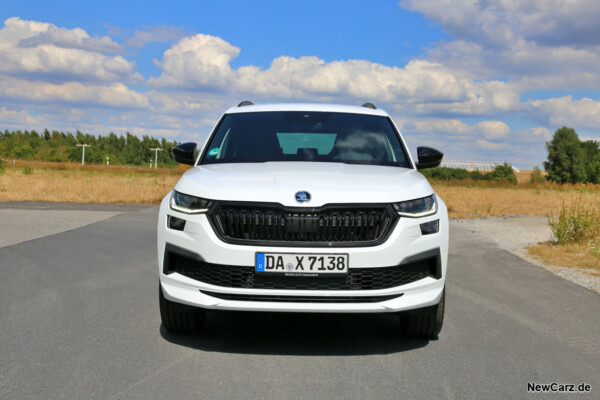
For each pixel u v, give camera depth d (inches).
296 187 165.5
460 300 244.2
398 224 165.2
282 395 135.6
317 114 231.1
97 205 729.6
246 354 167.3
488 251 398.6
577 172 3964.1
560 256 379.6
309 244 160.6
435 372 153.5
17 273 282.4
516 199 1090.1
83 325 193.5
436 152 219.6
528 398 136.3
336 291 160.6
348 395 136.2
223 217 164.4
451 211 798.5
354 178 176.1
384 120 234.2
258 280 162.1
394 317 214.2
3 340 175.2
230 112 237.8
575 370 157.2
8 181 1251.2
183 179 183.6
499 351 173.3
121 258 334.0
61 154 7071.9
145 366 154.3
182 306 173.8
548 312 224.7
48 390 135.5
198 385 141.1
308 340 183.2
